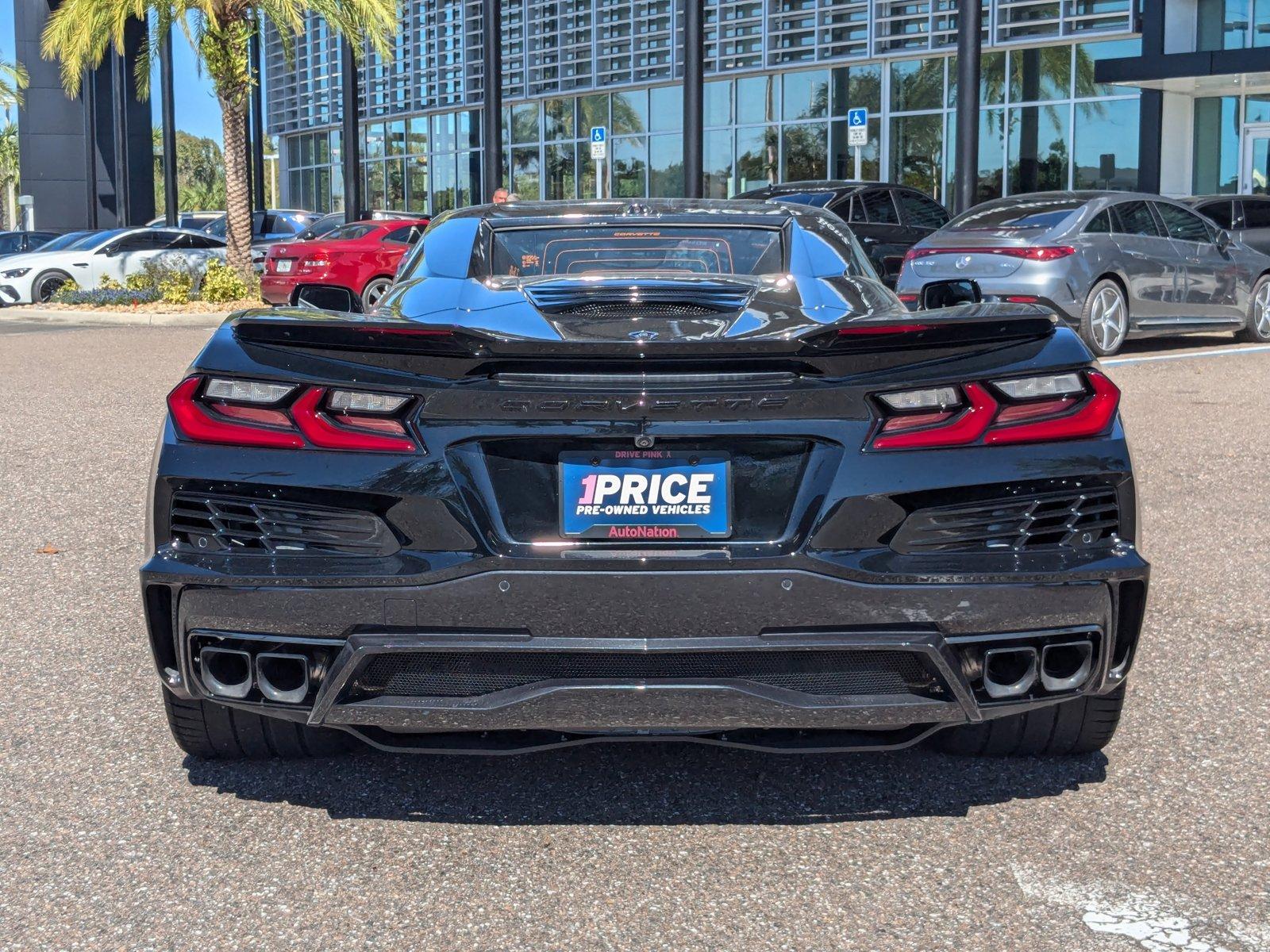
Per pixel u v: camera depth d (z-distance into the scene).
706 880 2.85
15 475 7.64
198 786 3.37
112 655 4.42
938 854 2.97
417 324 2.86
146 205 43.25
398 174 39.59
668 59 30.30
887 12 26.05
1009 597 2.88
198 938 2.61
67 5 25.22
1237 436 8.41
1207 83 21.64
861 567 2.84
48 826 3.13
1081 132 24.08
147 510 3.03
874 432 2.86
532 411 2.84
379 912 2.71
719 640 2.83
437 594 2.84
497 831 3.11
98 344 16.41
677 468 2.86
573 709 2.87
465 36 36.09
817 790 3.33
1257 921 2.66
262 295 19.69
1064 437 2.95
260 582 2.88
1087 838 3.04
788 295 3.55
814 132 27.84
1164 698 3.98
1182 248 12.71
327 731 3.43
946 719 2.93
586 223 4.23
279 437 2.91
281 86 45.28
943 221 16.17
